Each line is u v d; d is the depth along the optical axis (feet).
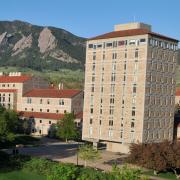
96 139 427.33
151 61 398.83
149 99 399.24
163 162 306.76
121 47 411.13
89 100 435.12
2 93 594.65
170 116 422.82
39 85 610.65
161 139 412.77
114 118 414.00
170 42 417.08
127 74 405.59
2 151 352.08
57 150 411.13
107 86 420.77
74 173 207.72
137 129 396.78
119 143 411.95
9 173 280.51
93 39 433.07
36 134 538.88
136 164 322.14
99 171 270.05
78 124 515.50
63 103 539.70
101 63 426.51
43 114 542.57
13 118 457.68
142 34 396.78
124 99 407.23
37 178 268.21
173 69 423.23
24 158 310.04
